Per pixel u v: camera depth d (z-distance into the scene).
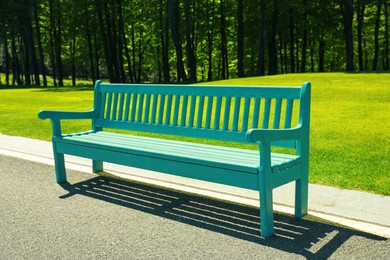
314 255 3.49
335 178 5.46
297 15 37.62
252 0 38.69
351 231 3.91
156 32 44.97
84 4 37.47
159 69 51.34
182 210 4.64
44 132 9.98
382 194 4.79
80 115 6.13
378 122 10.18
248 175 3.93
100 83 6.30
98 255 3.60
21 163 6.95
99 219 4.43
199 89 5.16
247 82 23.75
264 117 4.64
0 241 3.93
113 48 38.47
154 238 3.93
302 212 4.31
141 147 4.99
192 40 42.69
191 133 5.24
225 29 42.94
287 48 48.38
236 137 4.84
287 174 4.07
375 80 20.12
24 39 43.00
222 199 4.95
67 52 49.16
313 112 12.31
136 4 42.88
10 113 14.72
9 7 40.88
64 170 5.84
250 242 3.79
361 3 38.78
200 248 3.70
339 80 21.05
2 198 5.18
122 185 5.62
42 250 3.72
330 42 43.00
